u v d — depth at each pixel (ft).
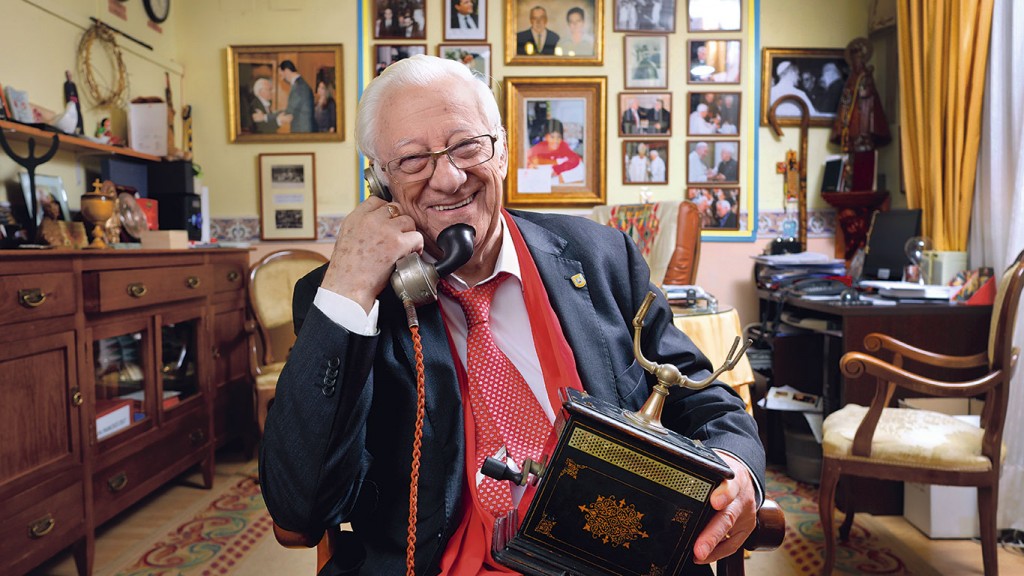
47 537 7.74
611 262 4.77
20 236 9.69
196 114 15.25
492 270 4.43
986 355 8.47
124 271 9.13
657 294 4.88
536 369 4.29
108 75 12.79
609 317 4.51
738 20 15.07
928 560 8.70
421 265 3.57
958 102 11.27
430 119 3.87
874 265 13.14
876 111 14.49
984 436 7.73
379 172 4.09
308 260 14.26
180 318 10.80
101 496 8.80
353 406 3.53
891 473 7.89
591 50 15.07
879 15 14.66
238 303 13.01
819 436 11.09
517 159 15.17
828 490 8.07
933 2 11.84
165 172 13.32
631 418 3.24
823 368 12.05
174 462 10.57
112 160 12.40
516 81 15.02
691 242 12.34
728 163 15.25
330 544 4.19
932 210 12.02
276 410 3.57
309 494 3.51
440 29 15.02
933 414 8.75
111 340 9.24
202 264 11.50
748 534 3.60
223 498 11.21
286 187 15.25
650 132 15.21
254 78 15.15
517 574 3.72
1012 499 9.23
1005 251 10.28
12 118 9.87
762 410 12.28
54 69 11.39
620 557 3.16
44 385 7.77
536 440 4.06
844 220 14.89
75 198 11.87
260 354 13.98
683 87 15.17
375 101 3.98
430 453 3.89
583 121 15.17
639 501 3.10
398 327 4.00
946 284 11.29
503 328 4.35
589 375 4.21
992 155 10.44
